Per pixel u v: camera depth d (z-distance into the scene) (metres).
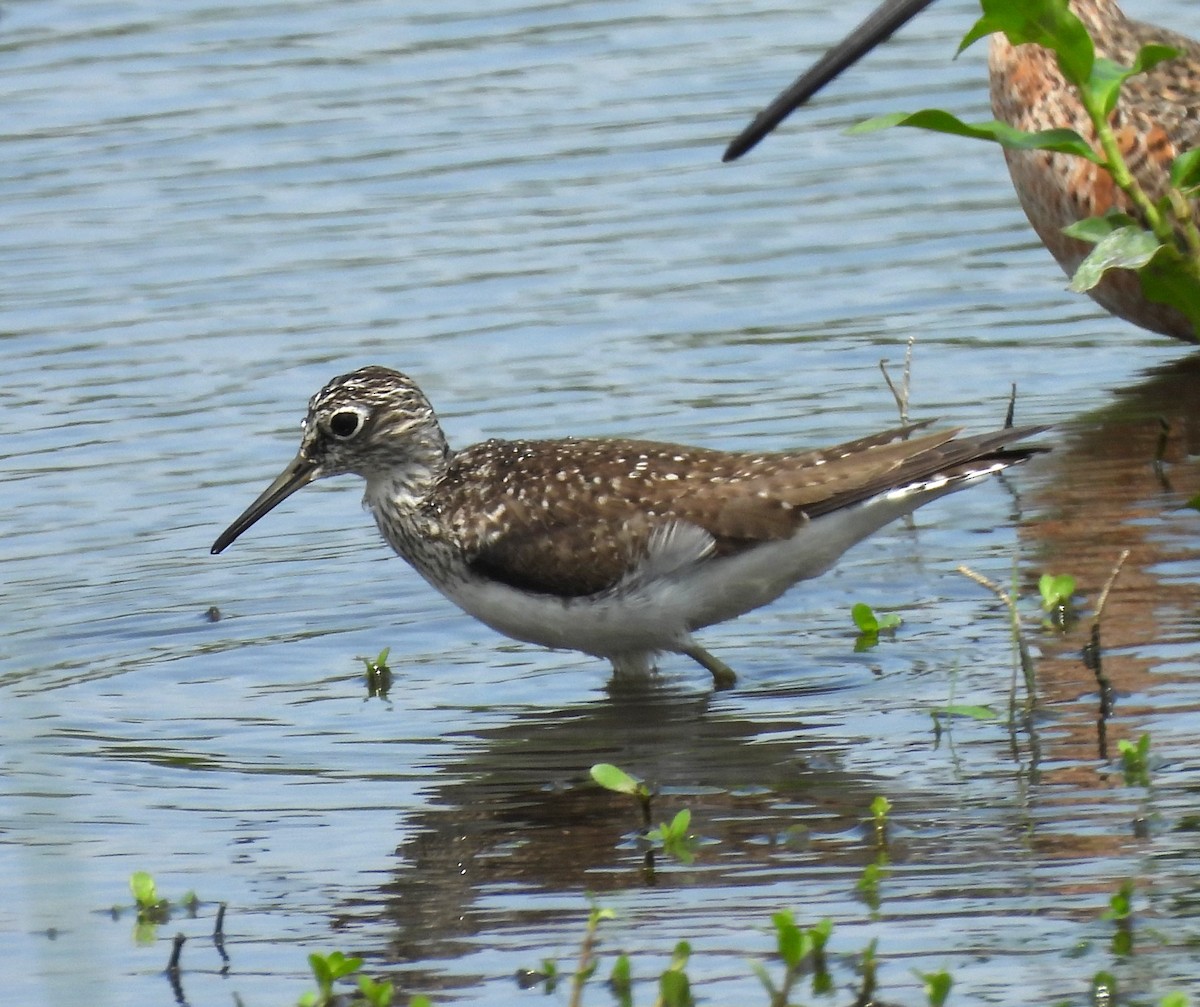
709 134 22.41
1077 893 9.83
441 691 13.18
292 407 17.52
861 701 12.50
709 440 16.44
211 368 18.23
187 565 15.09
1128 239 6.60
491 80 23.86
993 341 18.36
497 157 22.08
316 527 15.83
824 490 13.00
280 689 13.23
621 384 17.62
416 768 11.91
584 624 13.24
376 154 22.19
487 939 9.80
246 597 14.64
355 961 9.16
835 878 10.18
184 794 11.67
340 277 19.81
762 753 11.85
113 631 14.11
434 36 25.05
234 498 16.12
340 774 11.88
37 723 12.73
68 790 11.73
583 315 18.97
